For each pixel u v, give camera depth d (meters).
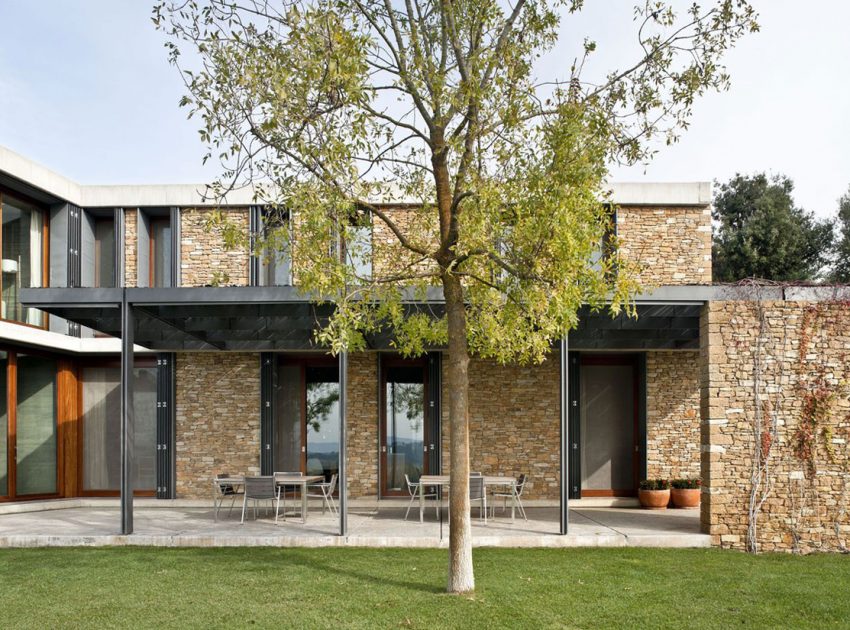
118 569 7.61
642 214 13.11
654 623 5.82
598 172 5.93
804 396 9.16
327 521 10.61
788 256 26.08
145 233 13.78
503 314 6.91
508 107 6.25
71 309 10.01
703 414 9.47
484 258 6.97
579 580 7.14
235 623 5.73
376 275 7.79
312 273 6.27
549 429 13.17
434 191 7.93
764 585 7.05
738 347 9.27
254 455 13.24
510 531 9.59
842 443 9.06
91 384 14.11
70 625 5.70
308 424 13.64
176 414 13.38
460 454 6.75
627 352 13.48
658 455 12.94
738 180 28.91
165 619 5.84
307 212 6.25
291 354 13.68
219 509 12.20
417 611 6.04
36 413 13.20
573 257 5.79
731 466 9.16
